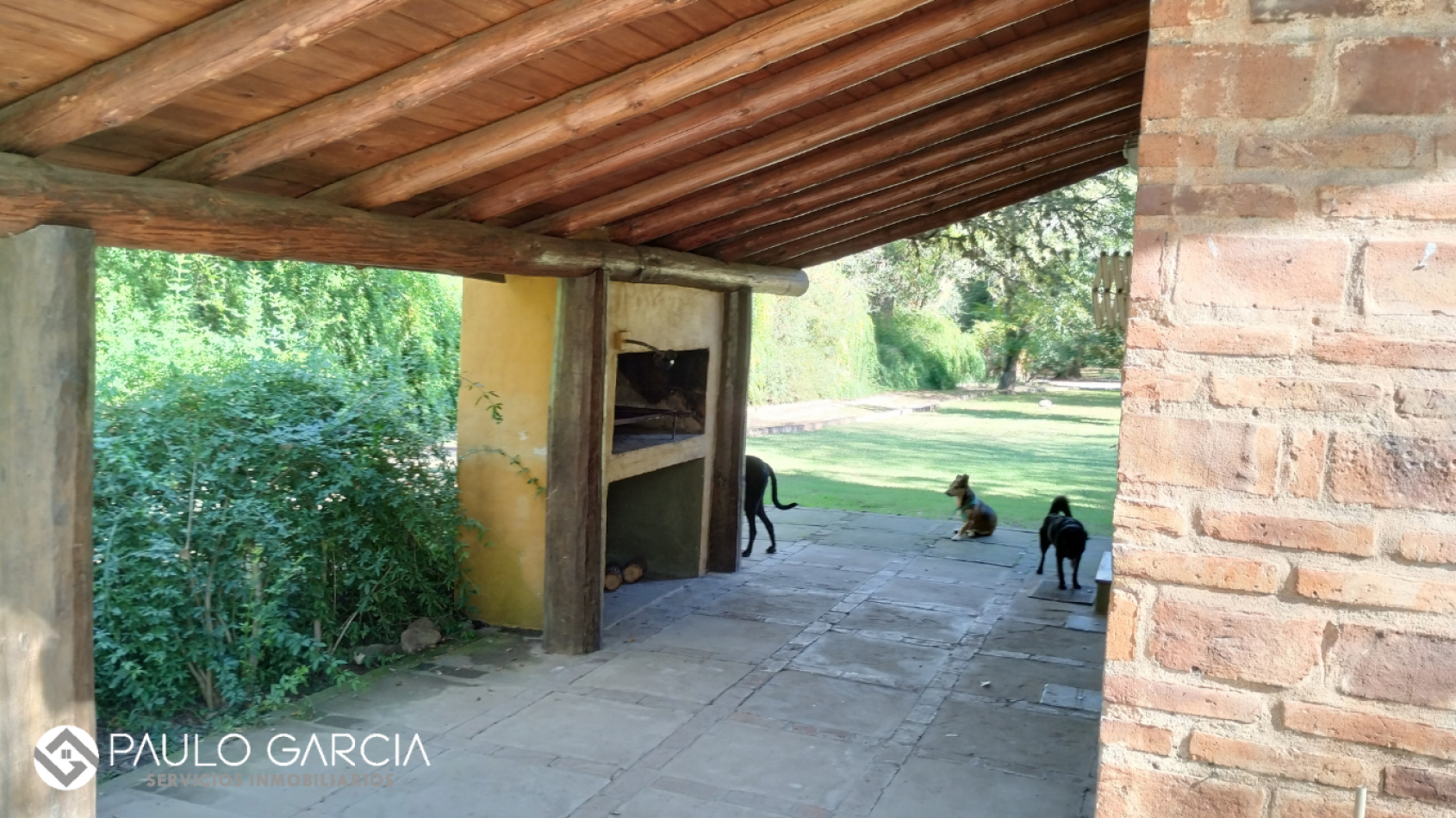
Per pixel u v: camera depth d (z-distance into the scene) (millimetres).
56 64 2982
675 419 8508
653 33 3715
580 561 6406
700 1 3562
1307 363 1579
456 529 6723
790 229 7559
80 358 3273
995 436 19625
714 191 6070
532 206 5754
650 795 4488
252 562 5336
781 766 4828
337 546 6012
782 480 13930
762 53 3705
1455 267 1514
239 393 5719
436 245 4898
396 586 6512
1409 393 1538
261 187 4344
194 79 2916
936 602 7949
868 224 8078
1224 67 1598
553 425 6383
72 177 3234
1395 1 1525
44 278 3189
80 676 3381
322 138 3602
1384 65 1532
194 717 5180
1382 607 1570
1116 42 5094
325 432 5941
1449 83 1512
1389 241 1540
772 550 9617
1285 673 1622
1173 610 1669
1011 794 4586
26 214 3094
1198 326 1625
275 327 8469
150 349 6934
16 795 3287
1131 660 1700
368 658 6090
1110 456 17156
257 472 5609
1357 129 1548
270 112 3631
